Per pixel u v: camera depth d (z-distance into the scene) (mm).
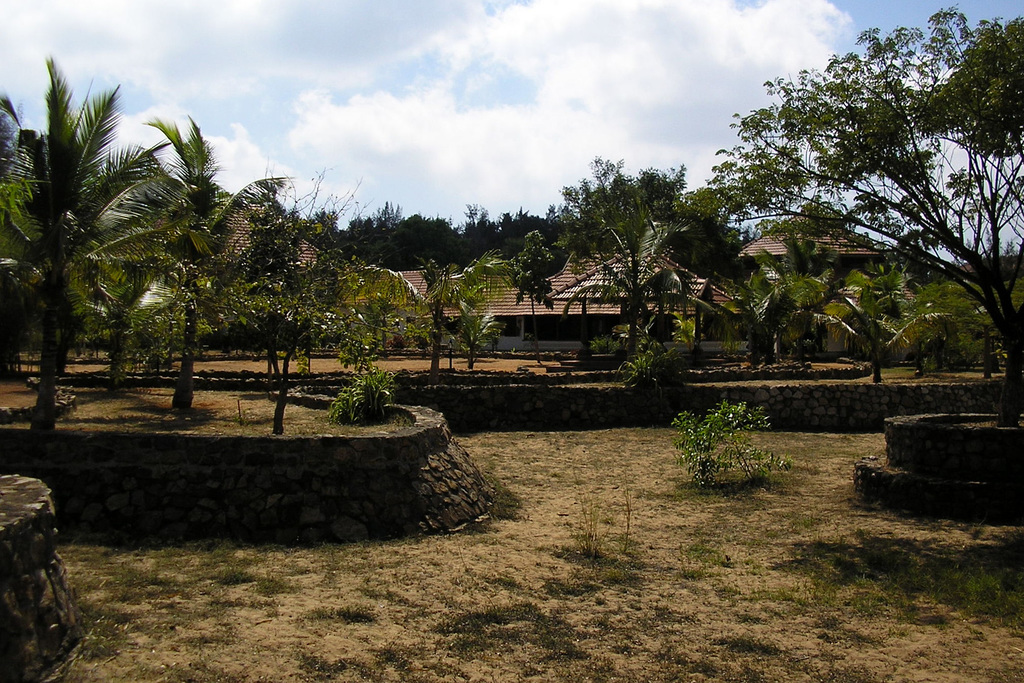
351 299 10586
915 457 10445
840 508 10383
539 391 17609
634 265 22672
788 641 5914
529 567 7598
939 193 9891
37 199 10820
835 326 24656
